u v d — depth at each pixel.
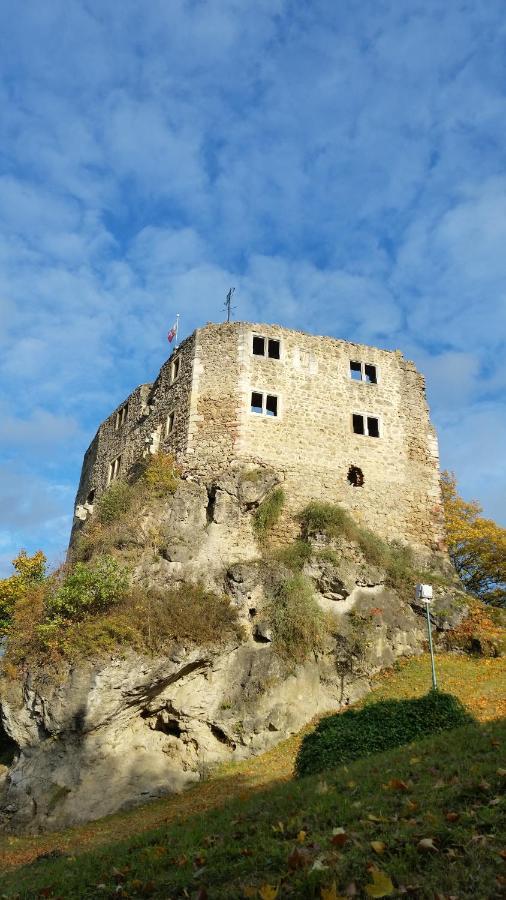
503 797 7.73
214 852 8.70
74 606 20.67
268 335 29.20
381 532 27.28
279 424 27.61
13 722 19.27
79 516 32.34
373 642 22.52
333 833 8.00
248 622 21.97
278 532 25.53
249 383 27.91
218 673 20.64
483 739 10.58
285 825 8.97
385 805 8.57
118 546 23.38
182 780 18.73
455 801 8.06
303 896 6.67
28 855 14.83
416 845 7.08
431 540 28.09
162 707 19.94
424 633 23.64
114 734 19.03
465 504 38.06
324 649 21.83
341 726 14.02
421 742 11.90
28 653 20.41
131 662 19.11
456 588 26.25
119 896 8.34
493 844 6.75
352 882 6.62
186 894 7.65
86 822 16.98
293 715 20.27
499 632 23.48
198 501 25.22
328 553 24.03
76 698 18.44
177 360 29.95
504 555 34.66
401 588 24.56
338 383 29.30
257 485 25.58
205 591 22.48
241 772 18.36
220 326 29.16
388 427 29.36
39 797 17.58
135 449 31.48
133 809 17.44
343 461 27.91
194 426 27.19
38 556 33.59
